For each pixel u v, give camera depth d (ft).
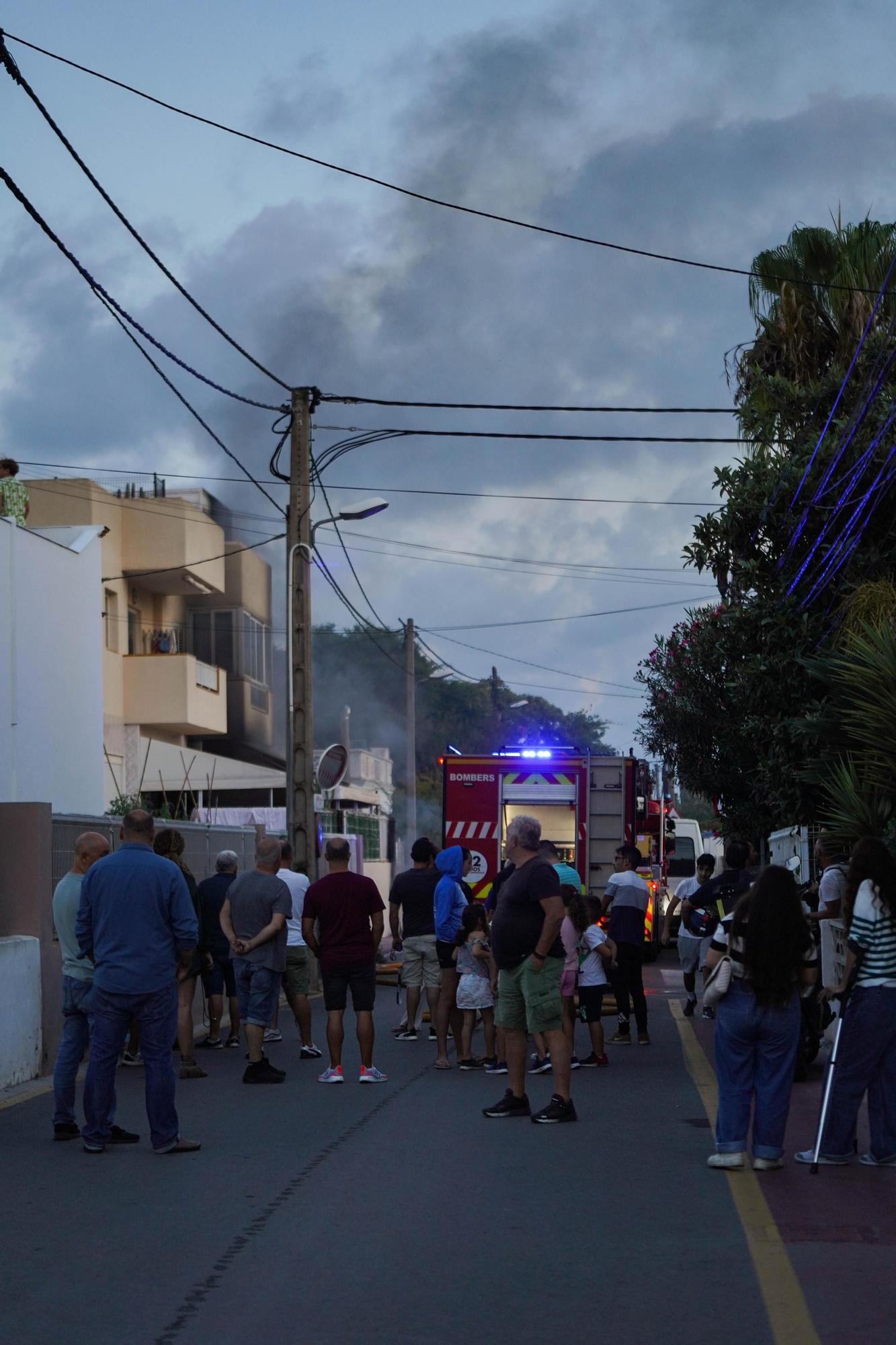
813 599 56.39
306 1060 45.42
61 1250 21.72
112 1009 29.01
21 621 61.77
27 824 41.32
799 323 66.80
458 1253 21.38
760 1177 26.55
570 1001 41.37
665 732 91.91
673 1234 22.38
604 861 72.13
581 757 72.79
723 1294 19.15
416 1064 44.11
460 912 43.29
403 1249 21.65
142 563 102.89
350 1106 35.58
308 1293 19.40
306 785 70.38
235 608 117.39
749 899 27.14
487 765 73.36
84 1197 25.23
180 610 115.75
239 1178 26.76
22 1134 31.68
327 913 40.09
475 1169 27.58
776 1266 20.35
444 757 73.92
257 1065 39.78
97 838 31.58
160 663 102.32
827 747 47.03
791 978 26.84
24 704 61.67
